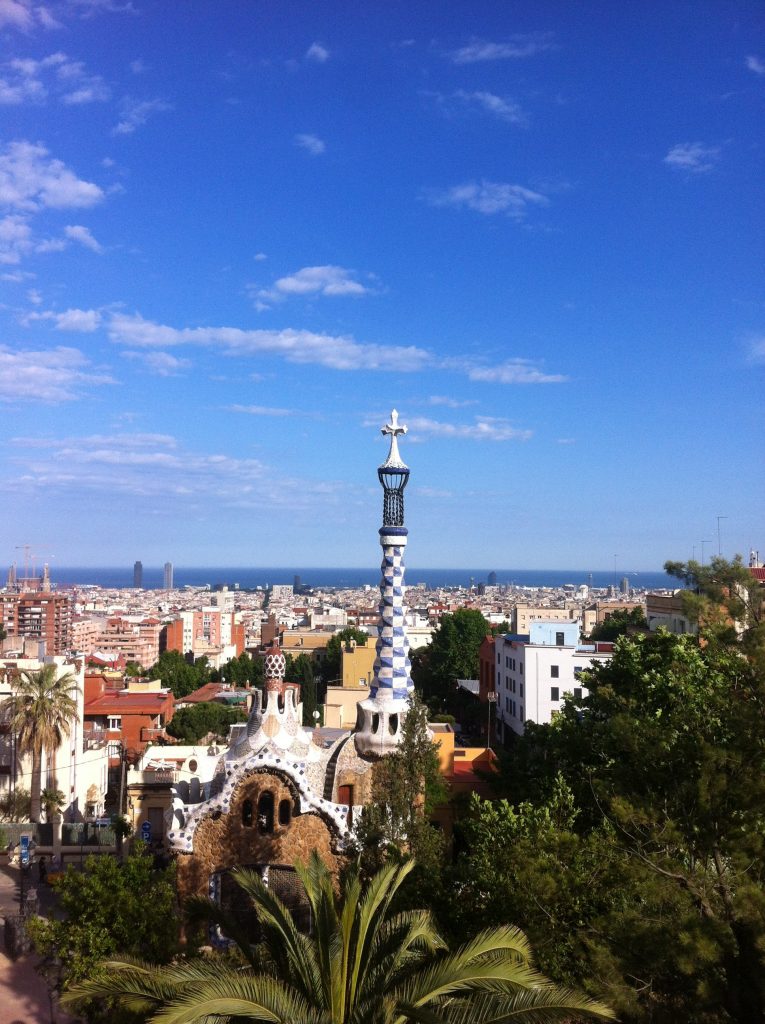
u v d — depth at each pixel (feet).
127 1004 68.80
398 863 88.74
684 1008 71.56
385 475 140.67
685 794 77.15
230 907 126.82
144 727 292.81
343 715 243.60
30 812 211.41
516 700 315.17
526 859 81.25
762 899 65.26
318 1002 65.10
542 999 62.59
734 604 81.97
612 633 417.28
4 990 124.88
